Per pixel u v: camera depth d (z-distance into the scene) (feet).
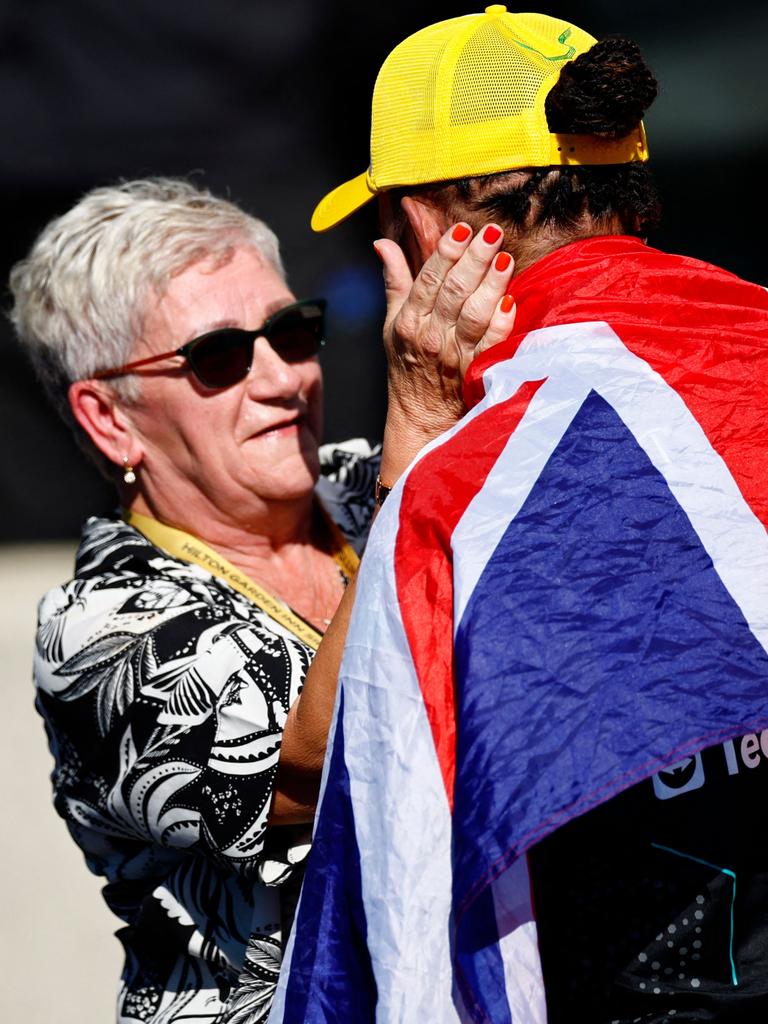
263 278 23.17
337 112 78.59
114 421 23.32
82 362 22.93
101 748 19.61
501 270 16.40
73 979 39.75
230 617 20.25
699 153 79.87
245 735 18.58
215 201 23.75
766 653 13.70
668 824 14.69
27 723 53.62
